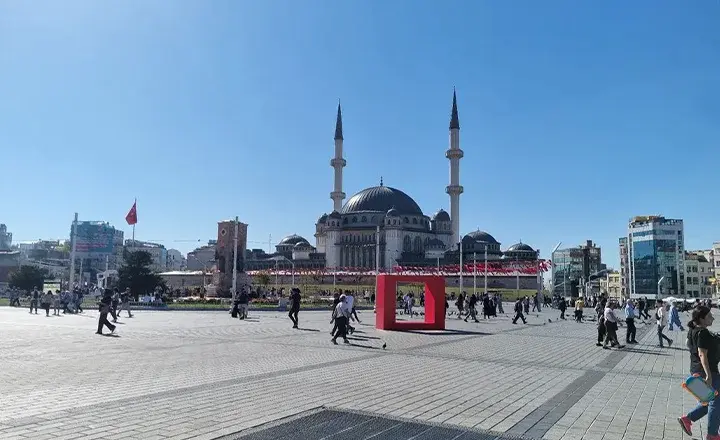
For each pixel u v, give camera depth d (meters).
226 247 85.62
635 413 12.67
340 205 176.75
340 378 16.25
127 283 83.25
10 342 24.95
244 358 20.25
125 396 13.09
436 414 12.07
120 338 27.34
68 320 40.91
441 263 155.50
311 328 35.41
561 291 175.88
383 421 11.24
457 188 163.50
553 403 13.60
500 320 52.12
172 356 20.53
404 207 176.62
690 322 10.56
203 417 11.15
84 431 9.96
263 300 75.81
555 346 27.83
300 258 185.50
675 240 164.88
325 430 10.41
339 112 180.38
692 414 10.38
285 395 13.54
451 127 165.62
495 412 12.45
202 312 56.19
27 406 11.93
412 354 22.66
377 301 37.25
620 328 43.75
